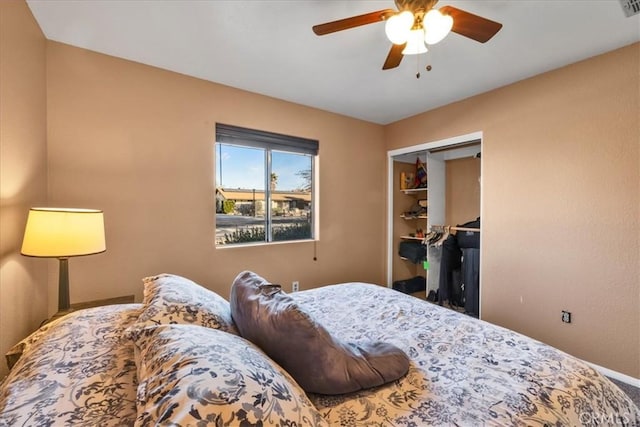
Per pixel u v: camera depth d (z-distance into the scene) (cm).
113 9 161
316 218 326
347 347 103
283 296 104
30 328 163
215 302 126
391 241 380
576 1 154
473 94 278
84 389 72
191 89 241
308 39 190
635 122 190
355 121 351
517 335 131
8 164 140
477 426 78
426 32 137
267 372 70
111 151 210
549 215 230
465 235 321
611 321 200
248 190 285
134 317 113
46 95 187
